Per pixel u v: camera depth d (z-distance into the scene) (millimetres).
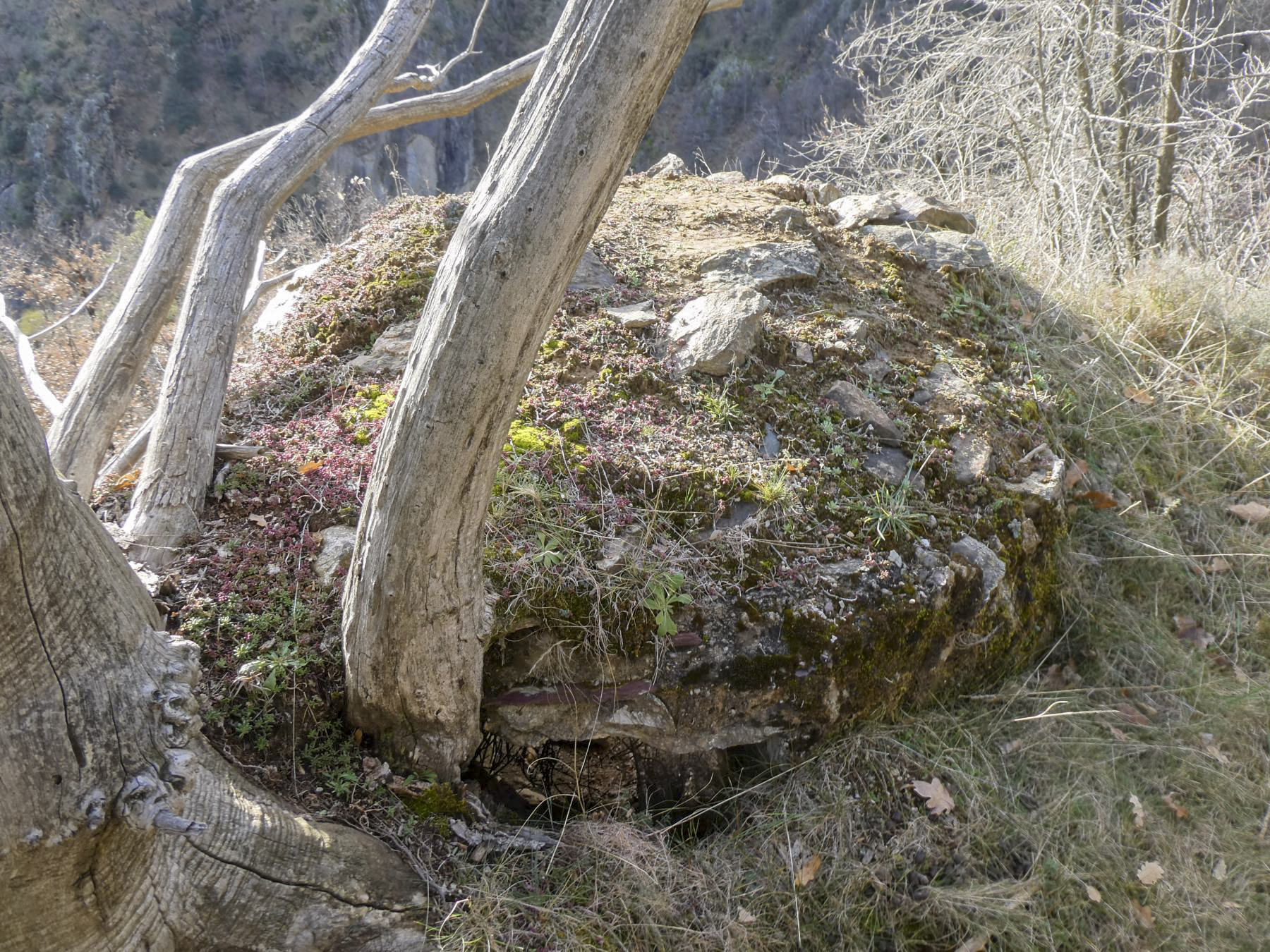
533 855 2297
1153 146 7086
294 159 3568
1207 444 4246
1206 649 3473
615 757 2760
